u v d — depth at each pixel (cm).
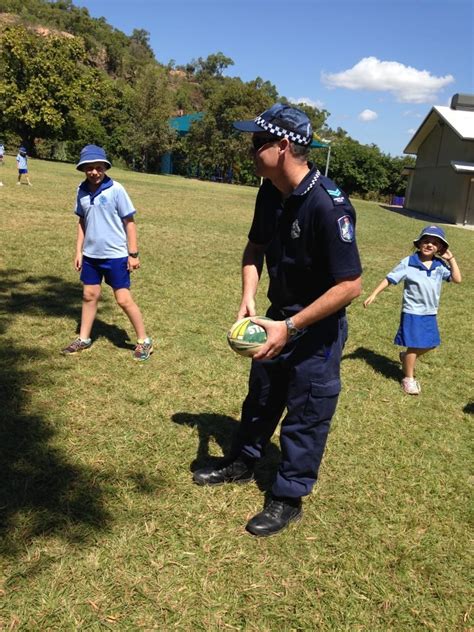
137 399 417
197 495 314
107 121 5831
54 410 389
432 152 3559
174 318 624
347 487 336
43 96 4744
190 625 232
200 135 5428
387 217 2795
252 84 5403
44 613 230
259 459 345
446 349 630
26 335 522
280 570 266
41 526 275
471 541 298
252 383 308
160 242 1123
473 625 246
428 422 436
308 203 253
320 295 275
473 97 3388
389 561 279
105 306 641
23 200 1491
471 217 2995
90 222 463
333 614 244
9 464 323
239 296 743
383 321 720
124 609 236
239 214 1902
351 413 437
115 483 317
